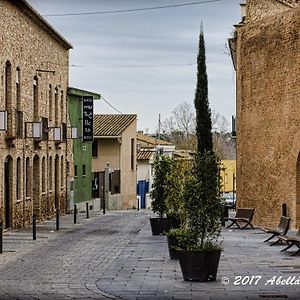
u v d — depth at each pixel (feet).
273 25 95.61
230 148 300.81
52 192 132.67
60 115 141.28
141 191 225.97
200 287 48.42
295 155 90.12
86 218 134.92
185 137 305.12
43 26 120.57
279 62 94.17
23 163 108.06
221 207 51.80
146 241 82.89
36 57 117.29
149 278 52.85
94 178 186.60
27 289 49.21
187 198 51.34
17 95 105.29
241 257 64.34
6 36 96.99
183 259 50.78
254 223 101.55
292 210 91.04
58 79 138.31
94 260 65.21
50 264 62.90
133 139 207.72
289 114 91.71
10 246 79.41
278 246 74.08
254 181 101.91
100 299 44.88
